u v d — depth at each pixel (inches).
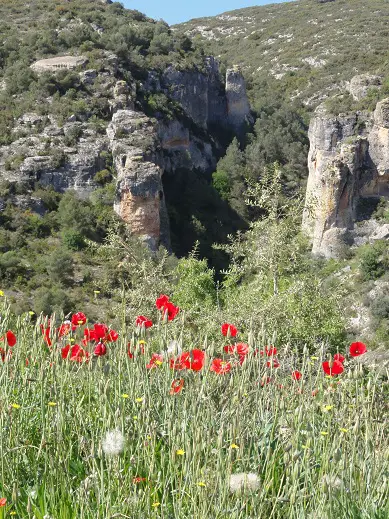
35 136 2057.1
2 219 1681.8
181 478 141.6
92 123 2133.4
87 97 2267.5
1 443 144.6
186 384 175.5
